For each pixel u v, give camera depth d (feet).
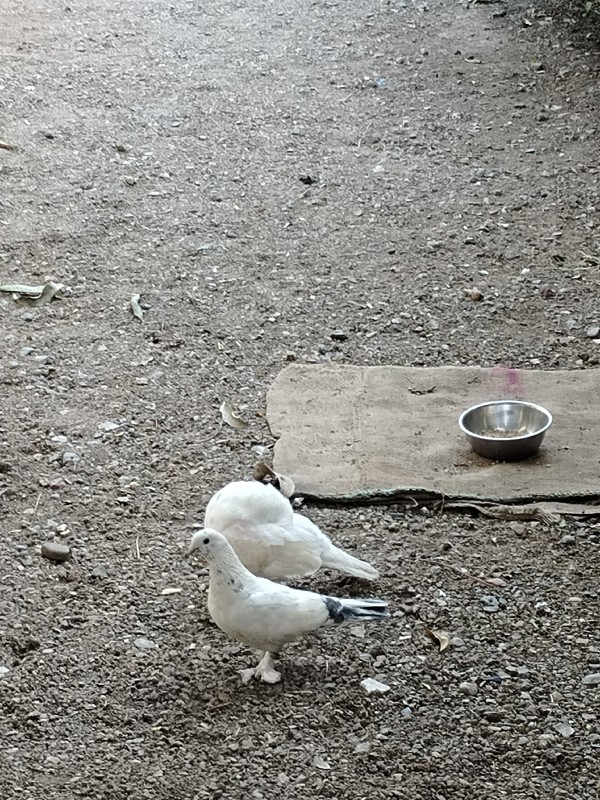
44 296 10.75
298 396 9.45
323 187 12.71
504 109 14.67
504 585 7.76
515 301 10.74
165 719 6.84
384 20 17.85
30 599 7.57
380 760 6.64
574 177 12.84
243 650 7.27
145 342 10.18
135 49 16.79
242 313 10.59
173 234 11.83
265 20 18.06
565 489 8.45
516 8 17.97
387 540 8.10
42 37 17.21
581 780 6.57
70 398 9.46
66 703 6.92
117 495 8.47
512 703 6.98
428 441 8.95
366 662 7.20
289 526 7.40
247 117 14.48
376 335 10.30
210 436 9.07
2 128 13.98
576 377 9.64
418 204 12.39
